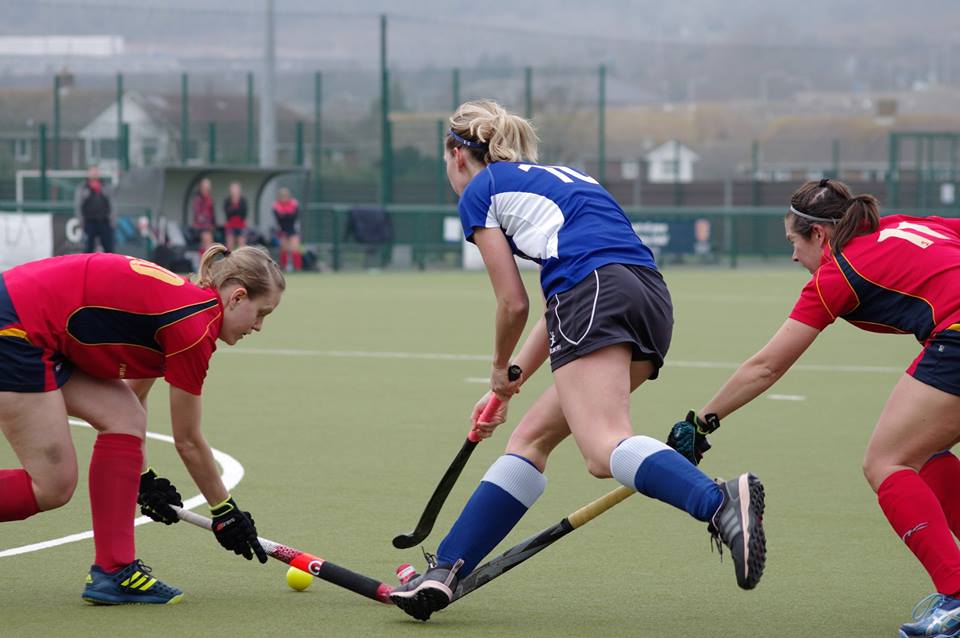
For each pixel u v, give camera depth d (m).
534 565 13.82
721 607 12.26
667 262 83.06
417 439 21.53
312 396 26.50
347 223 74.56
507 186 11.52
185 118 87.50
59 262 11.84
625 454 10.50
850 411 24.94
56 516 15.75
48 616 11.73
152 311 11.59
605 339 10.86
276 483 17.95
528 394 27.48
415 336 38.88
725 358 33.72
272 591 12.73
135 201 65.00
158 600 12.20
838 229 11.43
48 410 11.70
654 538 14.99
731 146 163.38
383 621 11.71
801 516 16.16
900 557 14.19
